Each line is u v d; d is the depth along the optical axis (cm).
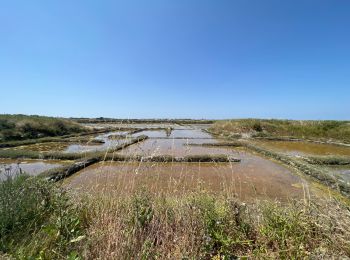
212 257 308
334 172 1092
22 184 410
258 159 1378
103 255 265
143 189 393
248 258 302
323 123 2806
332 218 328
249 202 605
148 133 2944
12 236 311
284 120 3325
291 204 403
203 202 376
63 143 2028
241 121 3191
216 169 1111
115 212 336
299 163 1161
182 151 1584
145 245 282
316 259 280
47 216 367
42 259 262
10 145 1817
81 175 950
